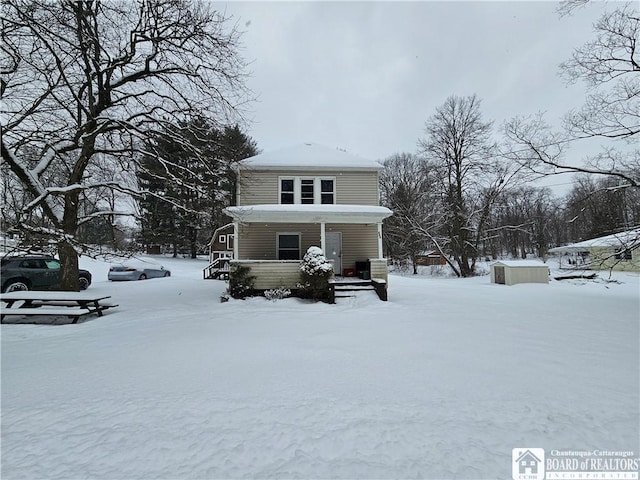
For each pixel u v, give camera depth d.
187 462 2.56
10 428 3.11
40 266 12.91
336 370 4.54
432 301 11.60
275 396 3.70
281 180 15.21
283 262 12.45
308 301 11.56
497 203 31.12
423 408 3.40
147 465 2.54
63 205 11.15
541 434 2.95
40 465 2.55
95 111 10.25
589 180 14.12
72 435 2.97
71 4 8.38
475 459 2.58
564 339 6.36
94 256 9.26
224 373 4.46
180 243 36.19
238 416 3.25
